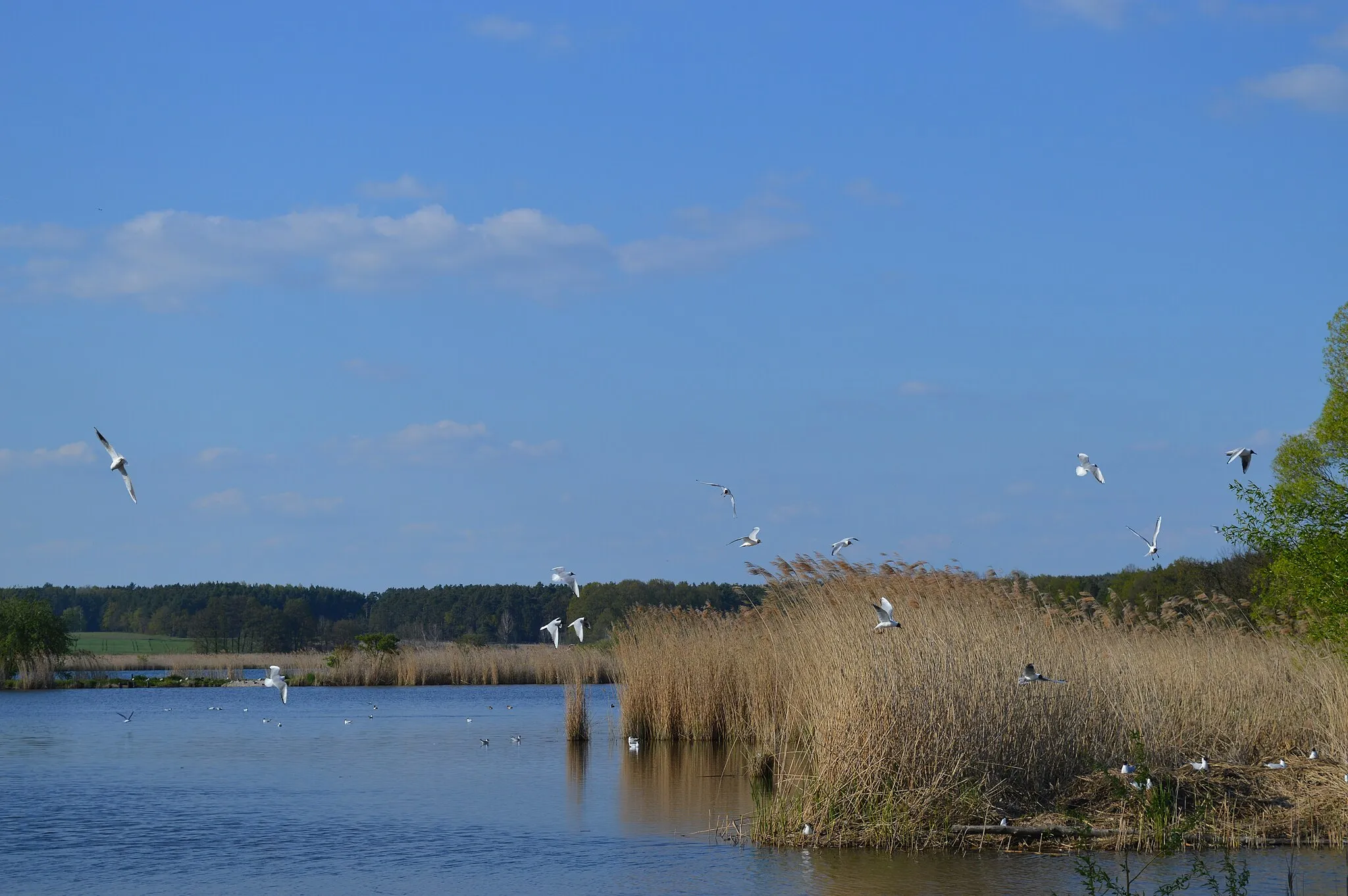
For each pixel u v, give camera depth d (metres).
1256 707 24.89
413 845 21.77
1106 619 27.89
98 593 159.75
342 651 79.75
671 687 36.06
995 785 20.86
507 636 123.62
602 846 21.25
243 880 19.14
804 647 25.66
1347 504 29.55
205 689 73.44
